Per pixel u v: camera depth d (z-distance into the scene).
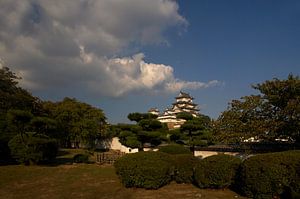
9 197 15.70
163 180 15.69
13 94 34.25
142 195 14.47
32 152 25.91
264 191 12.08
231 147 25.84
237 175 14.11
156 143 31.09
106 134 57.03
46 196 15.60
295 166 11.56
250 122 22.00
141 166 15.44
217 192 14.23
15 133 27.59
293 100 19.70
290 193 11.56
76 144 58.12
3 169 23.64
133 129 30.70
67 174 21.64
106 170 23.17
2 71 35.91
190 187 15.54
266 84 22.42
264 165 12.12
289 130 19.83
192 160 16.39
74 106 55.97
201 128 29.34
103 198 14.49
